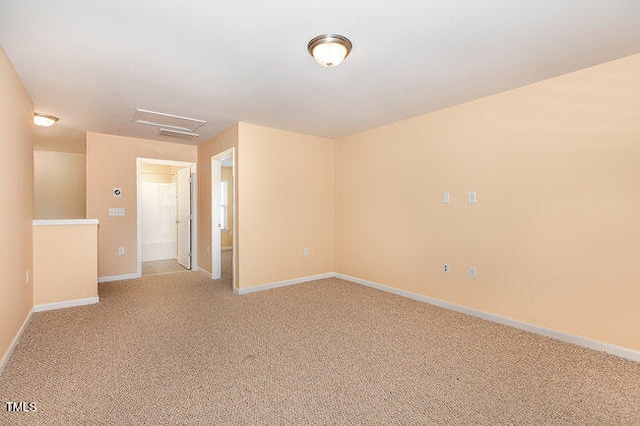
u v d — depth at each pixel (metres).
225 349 2.50
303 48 2.21
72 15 1.81
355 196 4.73
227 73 2.60
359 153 4.66
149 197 6.85
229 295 4.02
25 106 2.91
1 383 1.99
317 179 4.93
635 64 2.30
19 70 2.54
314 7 1.75
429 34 2.03
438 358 2.37
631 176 2.32
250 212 4.20
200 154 5.45
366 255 4.55
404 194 4.00
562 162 2.65
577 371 2.17
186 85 2.85
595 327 2.49
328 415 1.72
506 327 2.96
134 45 2.16
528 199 2.86
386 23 1.91
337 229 5.07
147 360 2.31
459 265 3.40
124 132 4.61
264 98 3.19
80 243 3.58
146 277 5.03
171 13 1.80
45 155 6.01
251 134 4.19
